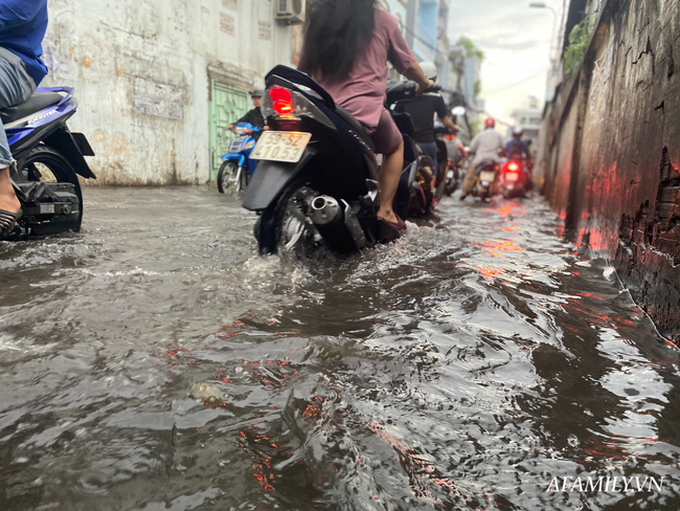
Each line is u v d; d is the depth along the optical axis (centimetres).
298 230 247
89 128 797
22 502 81
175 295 189
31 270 219
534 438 106
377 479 90
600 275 263
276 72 240
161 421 104
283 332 157
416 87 358
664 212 187
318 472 90
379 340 154
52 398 112
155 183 933
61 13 740
